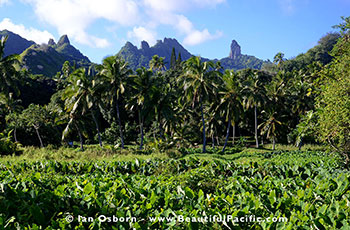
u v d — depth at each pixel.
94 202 5.12
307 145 40.50
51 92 59.03
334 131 9.88
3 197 5.09
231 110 32.09
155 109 31.78
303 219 4.38
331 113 9.59
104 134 44.91
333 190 6.62
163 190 6.09
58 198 5.34
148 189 6.05
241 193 6.14
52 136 35.03
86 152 24.44
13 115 34.66
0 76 29.72
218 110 33.72
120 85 29.66
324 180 6.96
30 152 23.58
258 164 11.63
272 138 43.44
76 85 30.44
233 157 24.56
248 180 7.47
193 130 43.88
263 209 4.99
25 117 33.75
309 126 11.52
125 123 49.78
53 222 4.38
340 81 9.67
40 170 11.98
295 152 25.00
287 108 45.22
